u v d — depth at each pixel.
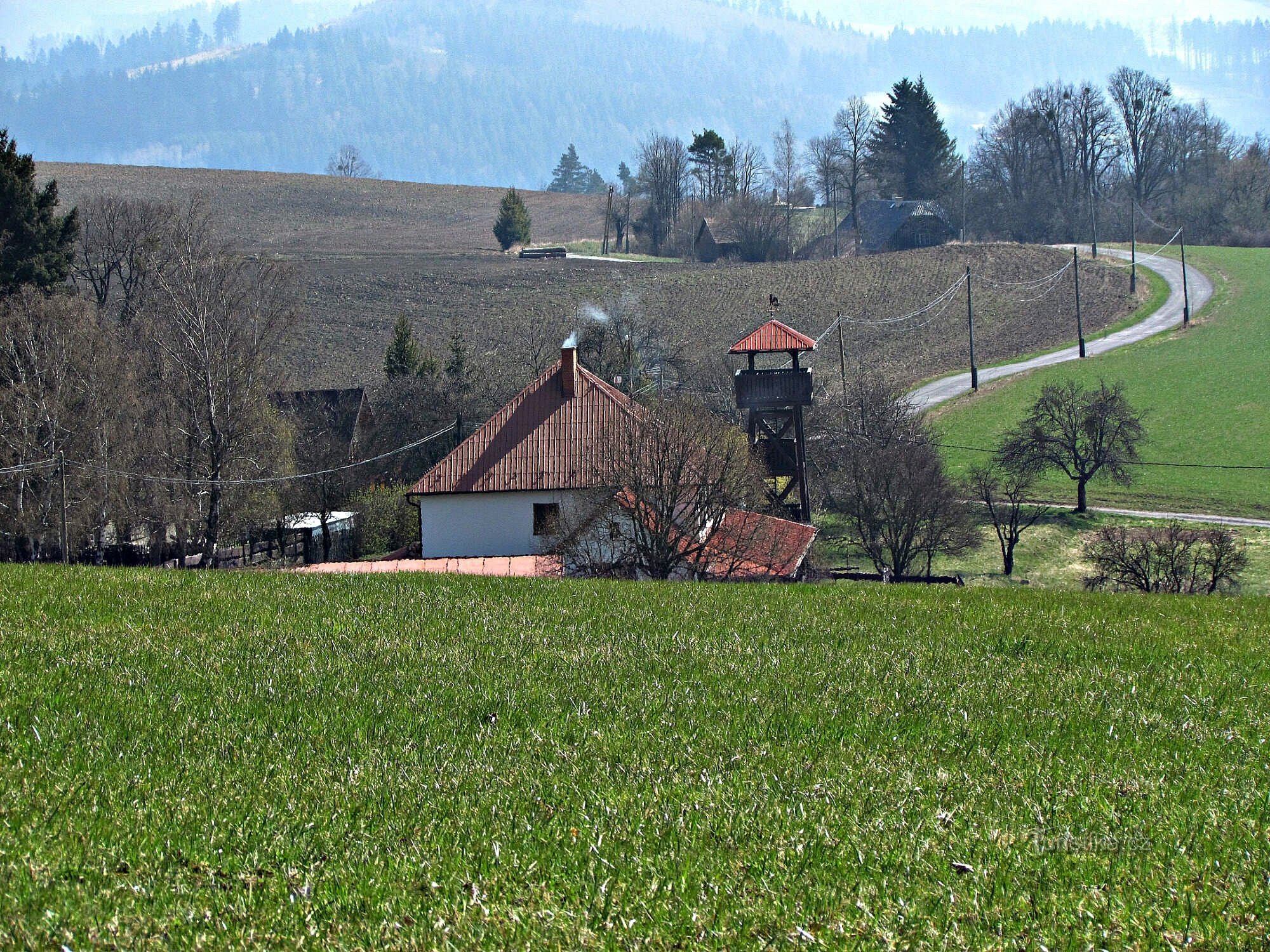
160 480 165.50
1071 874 27.30
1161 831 30.28
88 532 167.88
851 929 24.30
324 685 43.66
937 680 46.69
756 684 45.56
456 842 28.69
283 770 33.66
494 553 129.75
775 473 148.00
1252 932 24.36
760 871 27.23
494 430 134.25
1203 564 161.38
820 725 39.72
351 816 30.23
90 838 27.89
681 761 35.53
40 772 32.53
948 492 183.38
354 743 36.69
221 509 170.75
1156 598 70.38
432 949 23.11
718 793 32.53
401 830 29.44
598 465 119.06
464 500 130.12
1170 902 25.75
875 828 30.23
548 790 32.66
